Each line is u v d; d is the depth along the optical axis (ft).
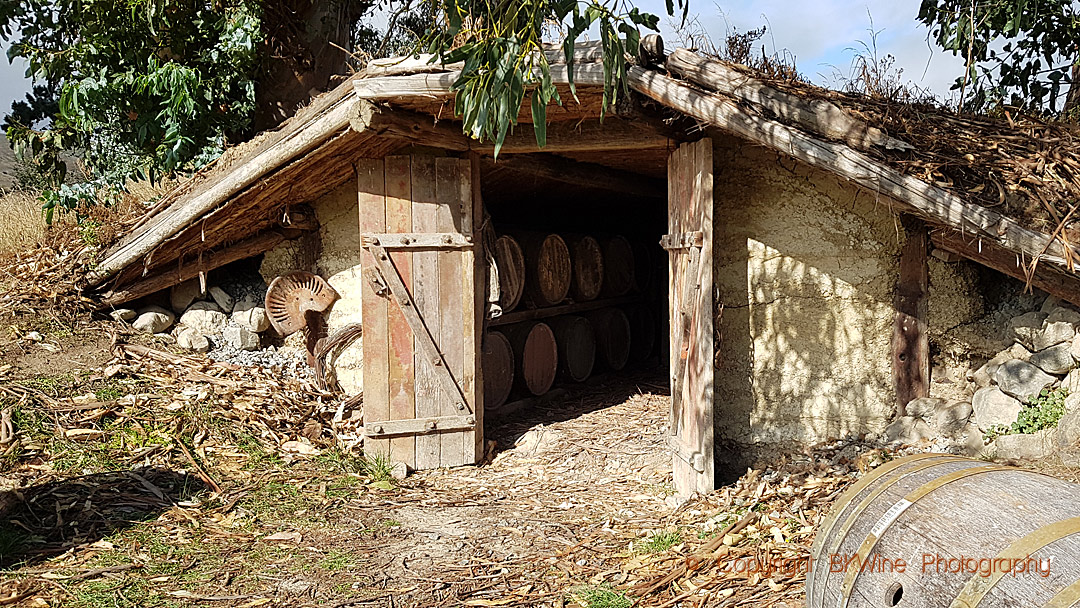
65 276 24.58
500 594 13.73
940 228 17.60
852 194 18.17
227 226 23.72
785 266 18.78
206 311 25.57
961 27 23.67
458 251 21.91
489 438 24.62
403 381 21.67
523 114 18.93
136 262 23.93
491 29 11.78
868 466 17.30
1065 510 8.20
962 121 18.89
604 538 16.47
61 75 27.63
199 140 28.60
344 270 24.47
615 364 34.17
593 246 31.99
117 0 26.76
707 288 17.35
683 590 13.29
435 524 17.38
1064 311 16.56
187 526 16.28
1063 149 16.51
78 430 19.20
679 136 18.99
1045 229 14.05
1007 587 7.63
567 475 21.39
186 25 28.30
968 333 18.04
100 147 28.48
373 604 13.33
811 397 18.72
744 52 20.08
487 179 26.18
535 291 28.27
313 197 24.31
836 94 17.70
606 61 11.64
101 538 15.31
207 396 22.21
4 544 14.52
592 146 19.97
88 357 22.63
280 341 26.04
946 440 17.42
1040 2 24.85
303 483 19.45
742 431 19.31
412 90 17.62
